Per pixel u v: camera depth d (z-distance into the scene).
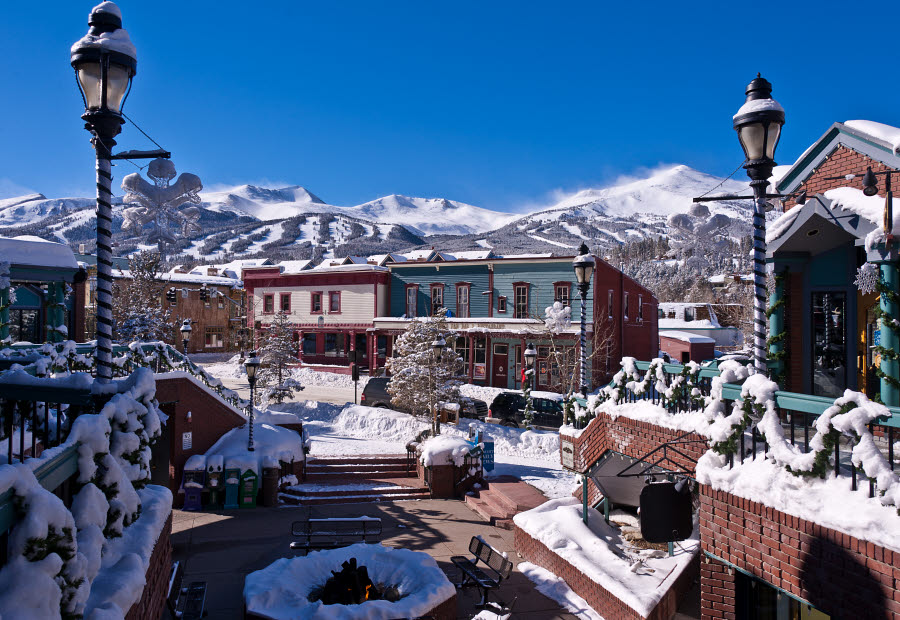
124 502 5.27
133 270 52.53
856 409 5.77
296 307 48.03
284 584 9.48
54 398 5.64
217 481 16.92
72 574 3.82
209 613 10.41
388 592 9.81
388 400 29.86
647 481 9.15
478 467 19.03
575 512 13.30
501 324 38.72
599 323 36.72
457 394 26.91
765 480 6.59
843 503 5.76
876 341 10.18
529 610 10.67
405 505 17.70
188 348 62.31
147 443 5.93
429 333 26.97
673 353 47.00
